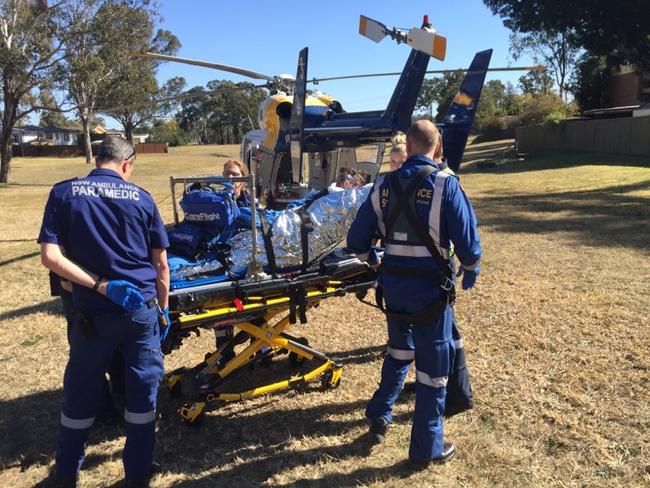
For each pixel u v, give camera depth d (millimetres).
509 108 58875
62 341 5305
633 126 25172
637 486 2844
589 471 3000
